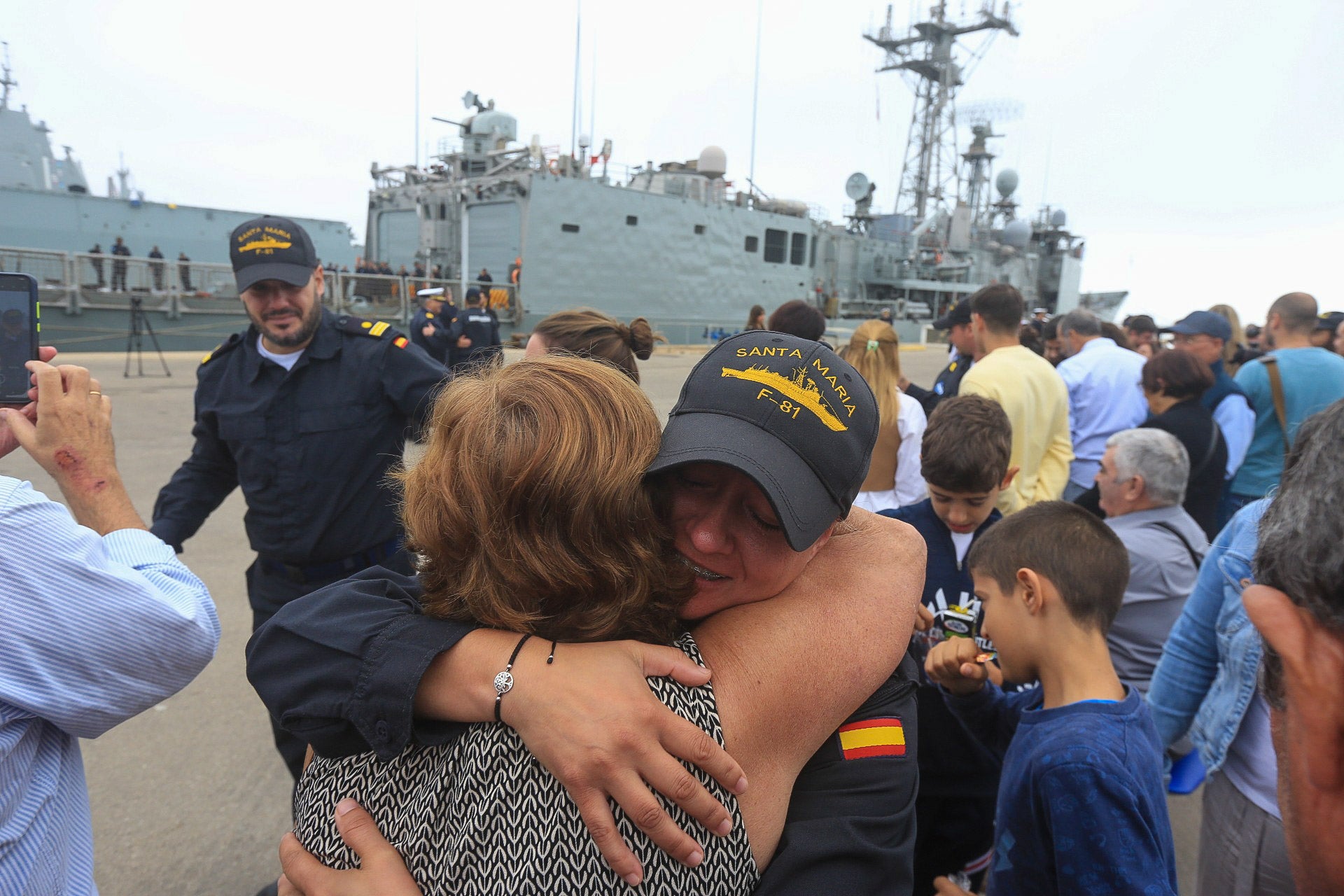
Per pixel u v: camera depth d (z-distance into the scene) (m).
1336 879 0.58
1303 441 0.65
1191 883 2.50
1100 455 4.52
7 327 1.46
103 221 20.45
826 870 0.80
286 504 2.35
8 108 23.20
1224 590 1.67
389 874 0.76
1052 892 1.29
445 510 0.81
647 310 19.58
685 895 0.72
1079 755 1.25
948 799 1.93
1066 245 33.78
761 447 0.81
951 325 5.06
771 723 0.80
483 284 17.02
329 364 2.37
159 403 9.67
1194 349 4.84
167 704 3.21
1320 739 0.58
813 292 24.25
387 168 22.42
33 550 0.97
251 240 2.27
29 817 0.99
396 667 0.81
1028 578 1.43
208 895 2.23
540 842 0.72
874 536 1.14
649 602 0.83
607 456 0.78
